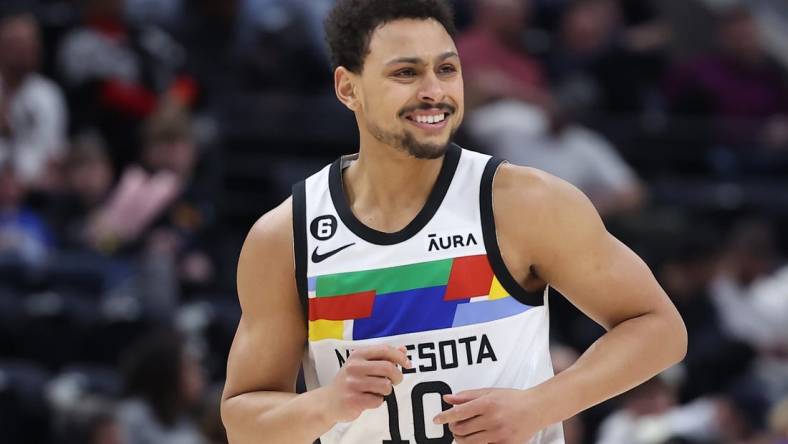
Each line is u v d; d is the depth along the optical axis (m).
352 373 8.88
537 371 9.48
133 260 23.39
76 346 21.41
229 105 28.48
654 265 25.78
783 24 37.03
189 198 25.16
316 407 9.09
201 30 29.47
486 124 27.20
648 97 32.22
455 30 9.55
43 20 27.42
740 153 31.28
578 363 9.26
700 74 32.03
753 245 26.45
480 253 9.42
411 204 9.62
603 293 9.48
